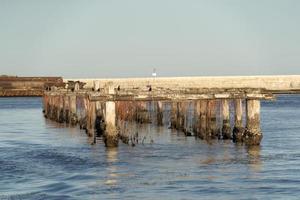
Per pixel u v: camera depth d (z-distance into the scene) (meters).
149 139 60.06
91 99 50.78
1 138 67.56
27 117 105.88
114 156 49.00
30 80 194.50
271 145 55.50
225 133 57.03
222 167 43.72
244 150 51.19
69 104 82.88
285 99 177.12
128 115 77.62
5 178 41.22
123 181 39.41
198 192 36.44
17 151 54.34
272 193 36.16
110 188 37.59
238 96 51.84
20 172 43.28
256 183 38.59
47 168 44.69
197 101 58.34
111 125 52.72
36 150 54.75
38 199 35.25
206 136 57.69
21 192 37.03
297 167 43.72
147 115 80.88
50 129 77.69
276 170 42.62
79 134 68.88
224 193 36.22
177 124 68.31
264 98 52.19
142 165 44.84
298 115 104.19
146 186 37.94
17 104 159.38
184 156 48.53
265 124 82.69
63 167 44.94
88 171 43.03
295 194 35.88
